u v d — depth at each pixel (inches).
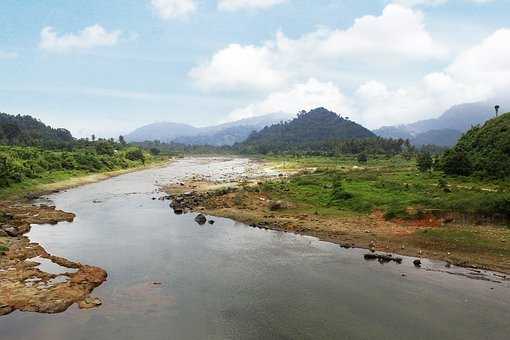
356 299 1305.4
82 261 1653.5
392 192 2701.8
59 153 5246.1
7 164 3595.0
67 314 1187.9
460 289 1379.2
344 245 1879.9
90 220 2434.8
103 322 1144.8
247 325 1136.8
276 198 2923.2
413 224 2137.1
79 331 1095.0
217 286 1403.8
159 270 1553.9
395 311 1220.5
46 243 1914.4
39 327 1111.0
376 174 3727.9
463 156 3191.4
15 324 1124.5
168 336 1075.3
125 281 1441.9
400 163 6284.5
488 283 1428.4
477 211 2082.9
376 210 2391.7
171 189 3863.2
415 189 2704.2
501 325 1136.8
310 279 1472.7
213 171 6077.8
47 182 3909.9
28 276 1430.9
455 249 1760.6
